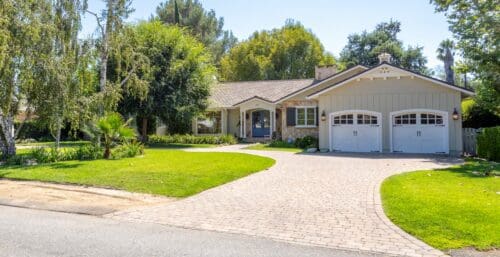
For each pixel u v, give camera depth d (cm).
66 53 1530
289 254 503
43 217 712
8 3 1347
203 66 2830
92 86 2006
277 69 5150
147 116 2644
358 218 674
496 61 1881
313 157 1695
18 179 1127
